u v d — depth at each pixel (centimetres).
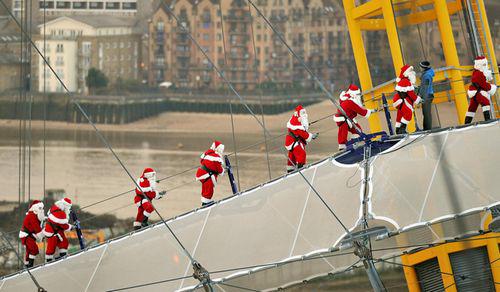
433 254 4359
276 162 16088
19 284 4038
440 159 3675
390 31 4650
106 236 15888
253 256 3678
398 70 4659
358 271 9731
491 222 3575
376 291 3669
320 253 3575
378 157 3747
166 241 3891
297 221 3697
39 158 18250
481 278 4328
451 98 4616
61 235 4256
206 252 3772
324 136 15150
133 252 3928
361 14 4803
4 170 17575
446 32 4603
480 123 3759
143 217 4288
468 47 4728
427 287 4459
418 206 3591
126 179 17750
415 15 4675
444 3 4591
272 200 3819
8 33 19050
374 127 4750
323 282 9925
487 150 3678
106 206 16612
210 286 3666
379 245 3669
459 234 3653
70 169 17825
